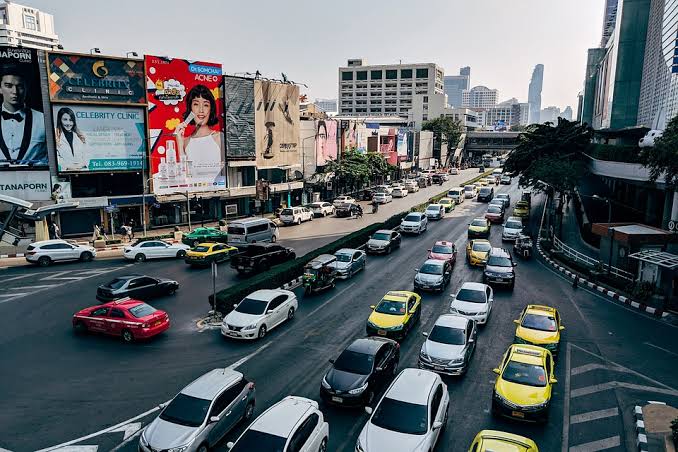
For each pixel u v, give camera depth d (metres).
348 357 16.78
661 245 31.34
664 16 52.97
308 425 12.72
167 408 13.62
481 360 19.66
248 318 21.41
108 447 13.62
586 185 82.88
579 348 20.95
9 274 31.08
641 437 13.94
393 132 97.38
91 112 41.56
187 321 23.52
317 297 27.64
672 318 24.69
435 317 24.58
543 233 48.09
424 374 15.14
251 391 15.26
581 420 15.33
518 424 15.09
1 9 172.38
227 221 51.78
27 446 13.59
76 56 40.22
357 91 188.12
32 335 21.48
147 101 44.28
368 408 13.82
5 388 16.83
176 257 36.50
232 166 51.94
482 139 155.75
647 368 19.06
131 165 44.28
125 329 20.70
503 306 26.47
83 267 33.22
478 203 69.62
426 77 178.38
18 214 36.03
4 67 37.44
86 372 18.09
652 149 26.17
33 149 39.22
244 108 52.41
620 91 74.62
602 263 33.69
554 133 56.69
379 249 38.03
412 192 81.94
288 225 51.75
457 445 13.95
